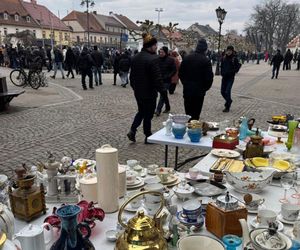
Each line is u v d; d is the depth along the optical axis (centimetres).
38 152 489
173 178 213
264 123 696
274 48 5891
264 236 129
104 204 166
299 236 147
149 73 494
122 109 838
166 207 167
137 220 120
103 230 153
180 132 323
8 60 2212
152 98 512
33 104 891
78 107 856
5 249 114
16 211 161
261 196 191
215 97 1089
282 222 162
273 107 906
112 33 7000
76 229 121
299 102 1002
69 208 124
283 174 211
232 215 147
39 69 1252
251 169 220
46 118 718
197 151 505
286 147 287
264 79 1791
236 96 1117
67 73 1745
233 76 801
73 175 180
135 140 557
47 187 180
